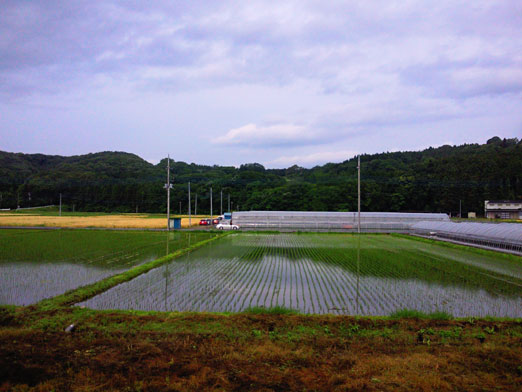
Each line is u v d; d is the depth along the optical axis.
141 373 9.66
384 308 16.20
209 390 8.85
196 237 45.34
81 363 10.17
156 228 57.31
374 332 12.95
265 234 52.22
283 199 94.00
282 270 24.42
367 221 61.56
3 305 15.16
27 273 22.34
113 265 25.12
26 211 106.19
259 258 29.53
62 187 112.69
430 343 12.05
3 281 20.20
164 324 13.27
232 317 13.92
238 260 28.45
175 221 59.09
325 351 11.32
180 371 9.85
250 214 61.94
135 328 12.86
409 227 60.94
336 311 15.70
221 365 10.20
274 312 14.71
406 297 17.98
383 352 11.40
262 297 17.72
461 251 34.19
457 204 91.62
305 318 13.97
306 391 8.95
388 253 32.72
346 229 60.56
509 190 90.44
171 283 20.42
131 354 10.80
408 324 13.70
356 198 91.62
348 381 9.41
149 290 18.83
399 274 23.31
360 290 19.25
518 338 12.55
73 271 22.95
